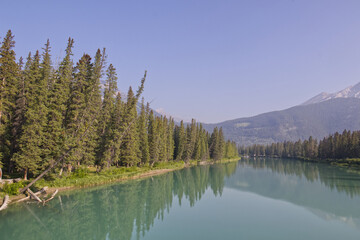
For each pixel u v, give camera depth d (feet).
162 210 121.60
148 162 285.23
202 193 167.63
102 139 197.26
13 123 145.89
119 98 214.69
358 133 446.60
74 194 139.13
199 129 474.90
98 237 85.87
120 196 145.07
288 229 93.45
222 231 91.09
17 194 117.91
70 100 167.12
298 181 223.71
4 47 127.95
